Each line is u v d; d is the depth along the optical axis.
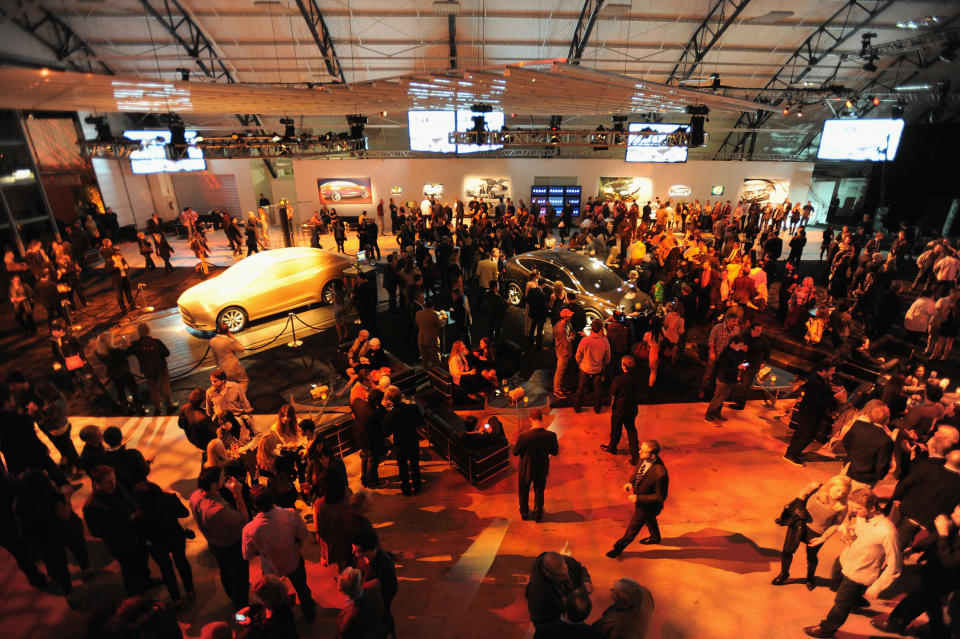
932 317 10.25
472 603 5.00
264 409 8.68
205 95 11.54
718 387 8.15
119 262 12.99
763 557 5.58
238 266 12.39
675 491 6.68
